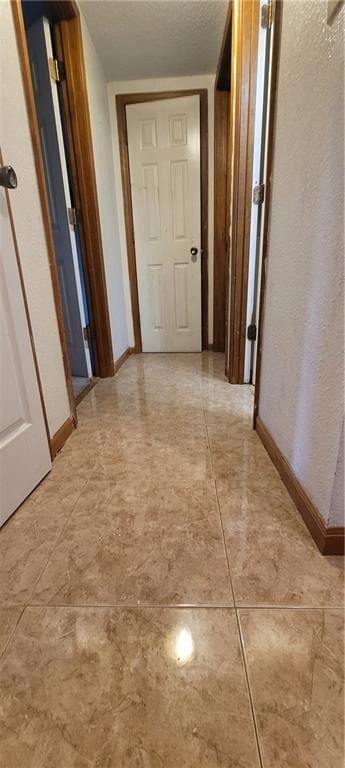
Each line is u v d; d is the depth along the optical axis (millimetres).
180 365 2676
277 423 1236
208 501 1087
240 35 1539
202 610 741
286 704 580
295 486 1050
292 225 1016
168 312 2969
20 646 684
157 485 1176
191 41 2082
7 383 1028
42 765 519
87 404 1936
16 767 518
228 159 2186
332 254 772
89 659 657
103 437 1536
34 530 989
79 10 1811
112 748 535
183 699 591
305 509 968
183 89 2475
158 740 542
